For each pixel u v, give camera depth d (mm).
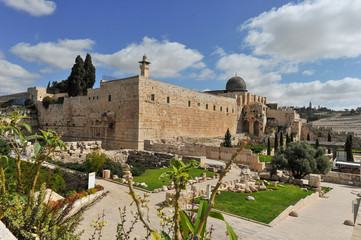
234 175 26469
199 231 3064
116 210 13117
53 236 4297
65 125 53062
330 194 25391
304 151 29203
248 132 70312
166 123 42938
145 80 38812
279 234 11578
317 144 49000
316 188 25203
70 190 14992
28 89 69875
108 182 20250
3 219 4262
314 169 28672
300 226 13414
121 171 22922
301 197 20766
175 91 45094
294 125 67438
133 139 37750
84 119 47656
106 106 42969
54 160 26438
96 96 45250
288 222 14070
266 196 19422
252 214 14570
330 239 11273
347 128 138500
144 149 38312
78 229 9992
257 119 67938
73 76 63094
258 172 30875
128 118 38750
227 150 35656
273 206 16641
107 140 42000
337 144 56656
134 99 38000
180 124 46188
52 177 13781
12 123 5250
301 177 30984
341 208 19016
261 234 11281
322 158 29516
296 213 15617
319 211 17688
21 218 4273
